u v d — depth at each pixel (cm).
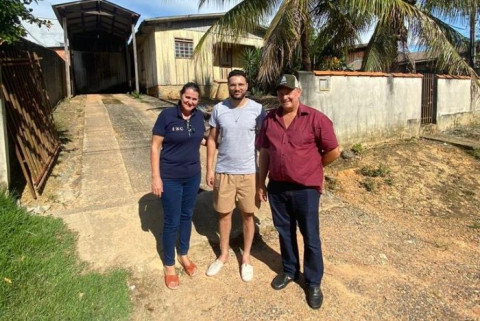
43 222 353
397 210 476
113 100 1375
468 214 479
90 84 1983
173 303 272
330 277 307
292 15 680
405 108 751
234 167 284
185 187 290
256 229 379
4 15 390
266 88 1407
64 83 1472
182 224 303
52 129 597
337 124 633
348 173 574
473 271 333
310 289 275
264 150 285
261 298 279
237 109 279
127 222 373
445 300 287
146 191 448
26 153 417
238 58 1666
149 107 1152
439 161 665
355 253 349
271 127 266
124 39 1950
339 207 455
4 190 369
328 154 262
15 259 288
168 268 293
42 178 440
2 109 376
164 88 1498
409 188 544
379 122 702
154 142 274
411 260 347
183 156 277
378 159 640
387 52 876
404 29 785
